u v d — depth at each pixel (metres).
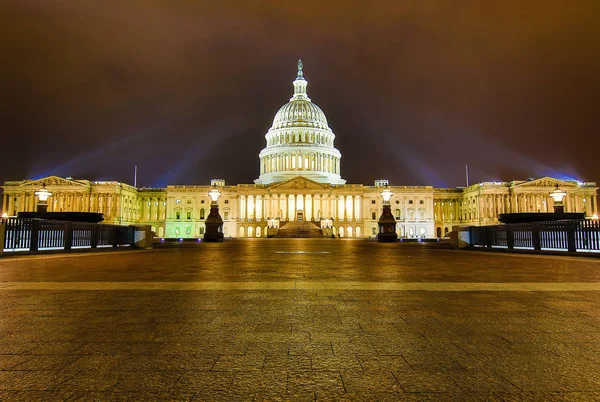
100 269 15.83
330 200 127.75
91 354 5.41
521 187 117.81
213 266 17.27
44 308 8.23
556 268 16.33
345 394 4.25
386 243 50.94
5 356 5.32
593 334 6.36
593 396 4.21
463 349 5.64
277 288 10.84
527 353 5.48
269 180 139.50
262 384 4.49
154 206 135.75
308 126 143.38
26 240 24.31
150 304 8.65
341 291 10.36
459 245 34.72
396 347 5.73
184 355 5.39
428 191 130.00
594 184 121.56
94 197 121.62
